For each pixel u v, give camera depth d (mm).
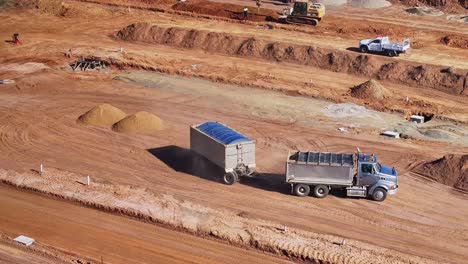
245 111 45906
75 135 41469
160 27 62844
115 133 41906
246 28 66125
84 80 52219
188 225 30203
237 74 53312
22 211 31812
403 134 42000
